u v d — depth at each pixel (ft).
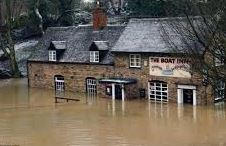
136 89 164.25
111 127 123.75
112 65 169.48
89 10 299.58
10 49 233.55
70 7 287.07
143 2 249.34
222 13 75.10
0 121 132.77
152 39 160.86
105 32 183.32
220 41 76.95
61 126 125.59
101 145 106.73
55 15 285.02
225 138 111.04
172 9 96.37
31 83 197.67
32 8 280.92
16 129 123.03
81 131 119.85
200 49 95.30
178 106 149.59
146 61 160.66
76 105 155.53
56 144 108.37
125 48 165.07
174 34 144.56
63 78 185.88
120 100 162.91
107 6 302.86
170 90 155.63
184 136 113.70
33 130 121.80
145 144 107.04
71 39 191.11
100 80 168.55
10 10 257.34
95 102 160.04
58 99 167.63
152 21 167.02
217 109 143.43
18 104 158.81
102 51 173.78
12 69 232.32
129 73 165.78
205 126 123.03
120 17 280.31
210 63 83.51
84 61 177.17
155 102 157.48
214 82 83.51
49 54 189.06
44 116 138.72
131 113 140.77
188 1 83.56
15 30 280.31
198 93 148.97
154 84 160.04
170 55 152.15
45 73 191.93
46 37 201.77
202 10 79.51
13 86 201.36
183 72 150.71
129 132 118.42
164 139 111.24
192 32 96.89
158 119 132.05
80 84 179.93
